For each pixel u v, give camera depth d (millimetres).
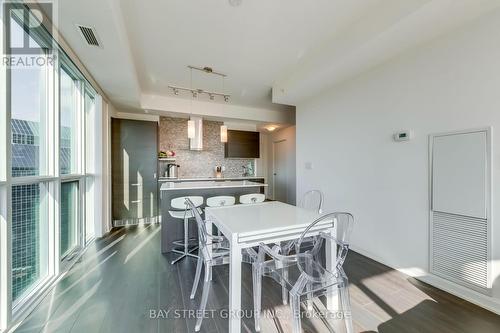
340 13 2150
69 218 2713
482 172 1810
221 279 2281
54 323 1602
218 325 1616
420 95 2258
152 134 4410
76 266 2510
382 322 1637
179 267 2529
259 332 1562
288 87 3547
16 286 1731
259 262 1689
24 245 1823
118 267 2500
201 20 2223
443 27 1945
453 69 1994
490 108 1768
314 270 1587
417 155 2295
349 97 3109
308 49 2826
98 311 1739
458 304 1847
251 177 6008
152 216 4406
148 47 2723
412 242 2346
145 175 4348
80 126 2930
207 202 2959
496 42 1729
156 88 4164
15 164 1691
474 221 1867
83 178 2984
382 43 2188
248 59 3061
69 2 1582
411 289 2082
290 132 6273
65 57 2234
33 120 1917
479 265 1835
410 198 2365
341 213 1546
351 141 3084
